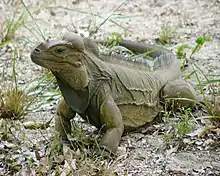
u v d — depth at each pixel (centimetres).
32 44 1312
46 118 932
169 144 826
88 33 1348
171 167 763
